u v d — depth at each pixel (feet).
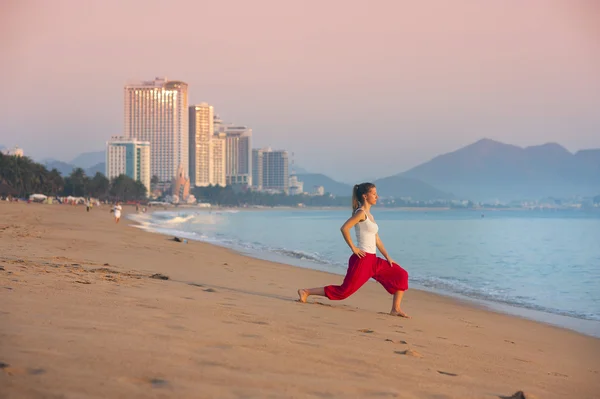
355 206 29.91
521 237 181.47
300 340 18.29
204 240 116.88
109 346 14.01
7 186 441.68
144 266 48.91
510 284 61.36
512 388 15.55
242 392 11.59
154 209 597.11
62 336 14.51
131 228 143.84
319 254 92.79
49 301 19.90
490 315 37.50
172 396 10.83
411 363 16.99
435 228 257.75
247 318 21.81
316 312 26.73
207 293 29.81
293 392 12.03
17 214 174.91
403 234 194.80
